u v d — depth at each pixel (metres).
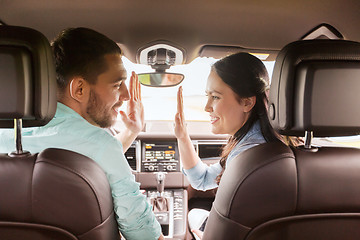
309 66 0.83
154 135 2.46
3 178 0.86
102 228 0.95
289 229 1.00
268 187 0.93
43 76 0.79
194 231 1.64
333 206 0.96
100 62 1.02
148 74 1.95
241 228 0.98
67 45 1.00
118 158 1.03
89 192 0.89
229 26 1.76
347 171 0.94
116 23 1.72
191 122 2.85
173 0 1.58
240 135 1.28
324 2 1.60
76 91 1.02
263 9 1.65
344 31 1.76
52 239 0.94
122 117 1.57
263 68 1.23
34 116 0.81
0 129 1.03
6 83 0.76
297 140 1.28
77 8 1.62
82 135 1.00
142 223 1.12
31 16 1.68
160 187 2.25
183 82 2.03
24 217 0.89
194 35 1.81
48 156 0.86
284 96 0.87
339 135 0.93
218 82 1.23
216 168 1.76
